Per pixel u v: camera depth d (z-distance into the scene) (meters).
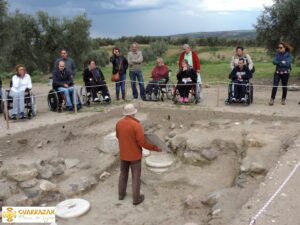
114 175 8.57
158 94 13.20
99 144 9.70
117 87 13.20
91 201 7.43
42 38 29.30
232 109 11.23
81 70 31.16
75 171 8.57
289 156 7.50
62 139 9.91
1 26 16.75
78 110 11.98
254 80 17.67
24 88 11.12
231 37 54.06
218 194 6.80
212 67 25.42
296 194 5.91
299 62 20.92
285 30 16.42
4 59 18.17
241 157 8.43
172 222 6.47
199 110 11.19
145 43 56.88
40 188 7.55
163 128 10.85
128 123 6.90
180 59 12.41
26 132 9.83
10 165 8.16
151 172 8.78
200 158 8.75
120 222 6.61
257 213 5.39
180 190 7.80
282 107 11.39
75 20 29.34
